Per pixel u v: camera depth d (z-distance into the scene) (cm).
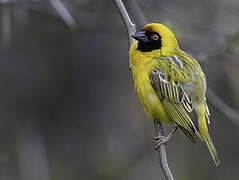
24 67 1600
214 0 1552
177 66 1066
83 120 1628
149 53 1071
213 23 1541
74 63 1625
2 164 1524
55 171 1577
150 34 1071
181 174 1526
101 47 1627
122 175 1542
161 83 1054
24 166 1516
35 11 1463
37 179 1510
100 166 1555
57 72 1623
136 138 1587
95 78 1633
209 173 1538
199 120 1039
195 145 1549
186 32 1503
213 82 1565
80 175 1572
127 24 1040
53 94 1622
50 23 1587
